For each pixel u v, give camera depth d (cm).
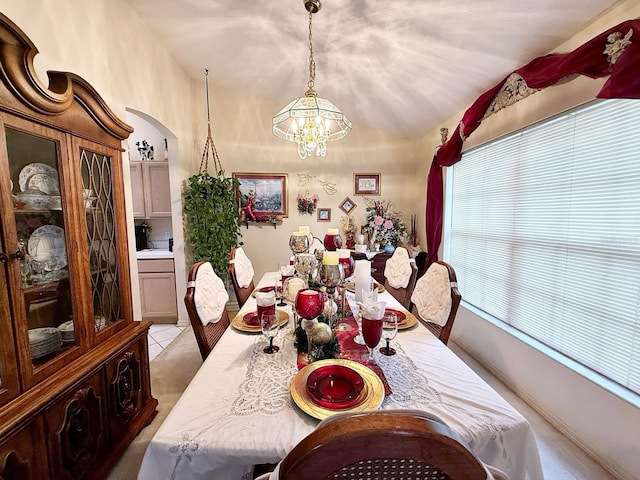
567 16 152
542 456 158
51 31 162
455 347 284
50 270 133
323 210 417
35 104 115
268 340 137
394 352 126
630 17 134
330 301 147
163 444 77
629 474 140
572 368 168
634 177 143
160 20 252
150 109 267
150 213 365
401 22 195
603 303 158
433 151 355
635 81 118
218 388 100
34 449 112
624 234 148
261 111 399
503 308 237
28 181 121
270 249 416
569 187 177
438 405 91
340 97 349
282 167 409
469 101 265
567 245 179
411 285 236
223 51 294
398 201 423
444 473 43
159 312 355
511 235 227
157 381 237
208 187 345
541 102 187
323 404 88
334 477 42
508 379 220
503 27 171
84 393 135
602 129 157
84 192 150
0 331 105
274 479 46
